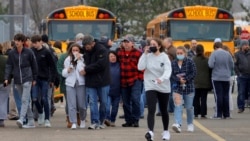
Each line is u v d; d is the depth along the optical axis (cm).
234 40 6200
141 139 3061
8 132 3309
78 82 3412
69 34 5788
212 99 5741
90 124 3600
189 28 6047
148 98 2953
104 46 3491
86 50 3394
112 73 3556
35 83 3459
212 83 4034
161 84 2962
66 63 3419
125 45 3538
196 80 4031
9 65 3438
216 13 6053
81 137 3125
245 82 4497
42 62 3525
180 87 3312
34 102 3544
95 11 5819
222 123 3800
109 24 5816
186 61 3303
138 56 3544
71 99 3428
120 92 3581
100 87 3403
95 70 3375
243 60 4481
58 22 5788
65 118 4062
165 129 3044
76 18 5791
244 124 3753
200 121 3916
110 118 3600
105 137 3128
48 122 3559
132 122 3575
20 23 6197
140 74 3528
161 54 2972
